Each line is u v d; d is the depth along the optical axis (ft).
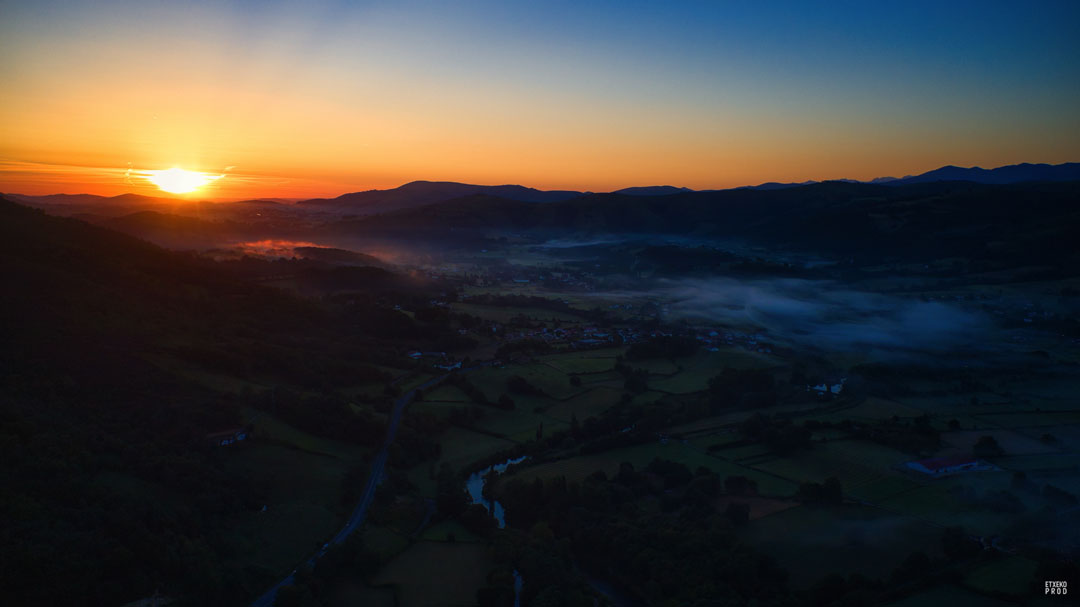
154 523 319.47
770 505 399.44
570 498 410.31
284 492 393.91
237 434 429.38
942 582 313.73
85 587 274.98
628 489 420.77
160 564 298.15
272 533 354.54
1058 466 451.12
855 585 315.58
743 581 322.96
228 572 313.12
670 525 374.63
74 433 362.74
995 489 412.36
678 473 436.76
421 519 392.27
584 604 309.01
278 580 324.60
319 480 412.77
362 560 336.49
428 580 331.98
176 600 289.12
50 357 428.56
